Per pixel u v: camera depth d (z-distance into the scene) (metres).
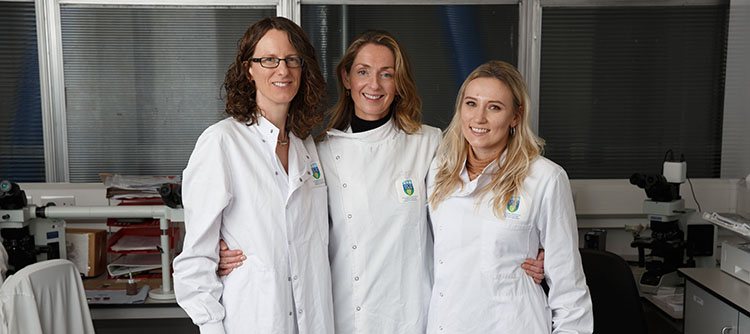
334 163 2.03
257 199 1.75
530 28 4.05
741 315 2.36
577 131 4.13
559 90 4.11
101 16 3.98
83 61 4.00
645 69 4.09
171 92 4.07
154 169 4.12
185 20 4.02
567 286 1.79
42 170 4.07
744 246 2.67
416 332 2.00
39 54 3.96
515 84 1.76
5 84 3.98
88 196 3.86
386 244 1.97
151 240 3.32
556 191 1.75
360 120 2.06
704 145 4.14
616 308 2.22
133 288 2.92
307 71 1.84
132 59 4.03
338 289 1.99
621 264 2.22
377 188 1.99
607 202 3.96
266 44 1.73
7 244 2.96
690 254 3.22
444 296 1.86
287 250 1.78
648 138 4.14
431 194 1.95
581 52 4.08
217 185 1.71
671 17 4.06
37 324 2.27
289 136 1.89
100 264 3.29
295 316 1.82
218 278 1.80
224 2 4.00
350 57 2.02
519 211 1.77
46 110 4.00
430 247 2.08
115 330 3.69
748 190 3.89
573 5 4.03
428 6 4.08
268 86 1.74
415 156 2.07
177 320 3.75
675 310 2.87
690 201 4.03
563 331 1.77
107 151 4.09
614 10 4.05
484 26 4.10
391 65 1.97
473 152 1.91
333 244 2.01
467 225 1.83
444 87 4.14
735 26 4.04
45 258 3.05
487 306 1.79
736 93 4.08
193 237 1.72
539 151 1.84
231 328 1.77
